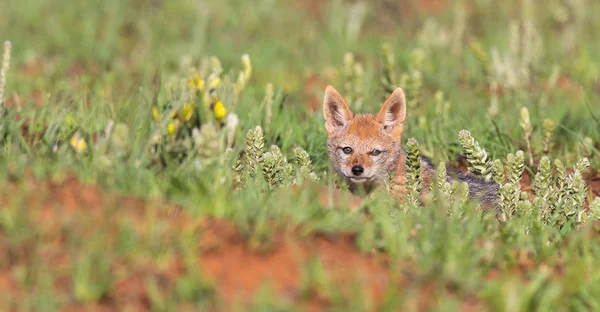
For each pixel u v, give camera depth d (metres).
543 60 19.31
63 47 21.44
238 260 8.38
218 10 24.45
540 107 15.73
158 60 18.77
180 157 10.41
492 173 11.35
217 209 8.97
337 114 13.44
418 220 9.50
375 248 8.92
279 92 14.29
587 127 14.89
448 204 10.20
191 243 8.38
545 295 8.08
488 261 8.96
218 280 8.09
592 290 8.45
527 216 10.20
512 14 24.20
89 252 7.94
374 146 12.98
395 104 13.12
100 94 15.55
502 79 17.33
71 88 16.47
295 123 13.70
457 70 19.23
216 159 10.24
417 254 8.77
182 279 7.97
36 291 7.69
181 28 23.31
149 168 10.05
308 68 19.83
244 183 10.36
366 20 24.67
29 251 8.09
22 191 8.90
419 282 8.34
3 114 11.66
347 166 12.88
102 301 7.75
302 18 24.81
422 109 15.86
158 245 8.21
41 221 8.47
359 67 16.19
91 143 10.31
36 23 23.00
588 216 10.58
